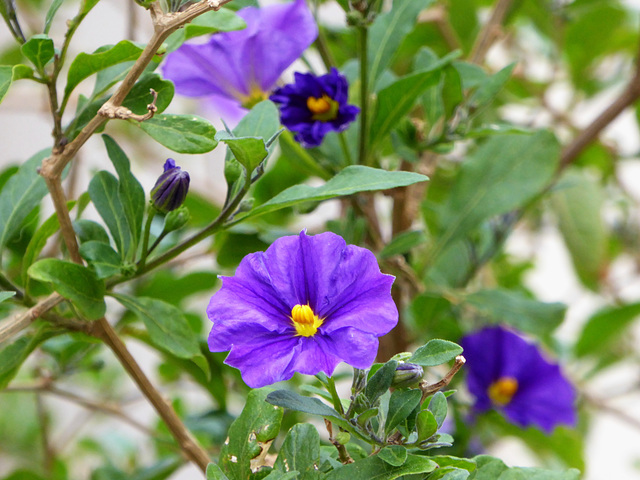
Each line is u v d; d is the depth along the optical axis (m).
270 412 0.30
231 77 0.35
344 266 0.29
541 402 0.39
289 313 0.29
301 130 0.33
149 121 0.30
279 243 0.29
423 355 0.29
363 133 0.35
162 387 0.43
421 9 0.36
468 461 0.29
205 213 0.41
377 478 0.28
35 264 0.31
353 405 0.28
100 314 0.31
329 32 0.41
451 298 0.38
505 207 0.38
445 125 0.35
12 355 0.32
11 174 0.36
